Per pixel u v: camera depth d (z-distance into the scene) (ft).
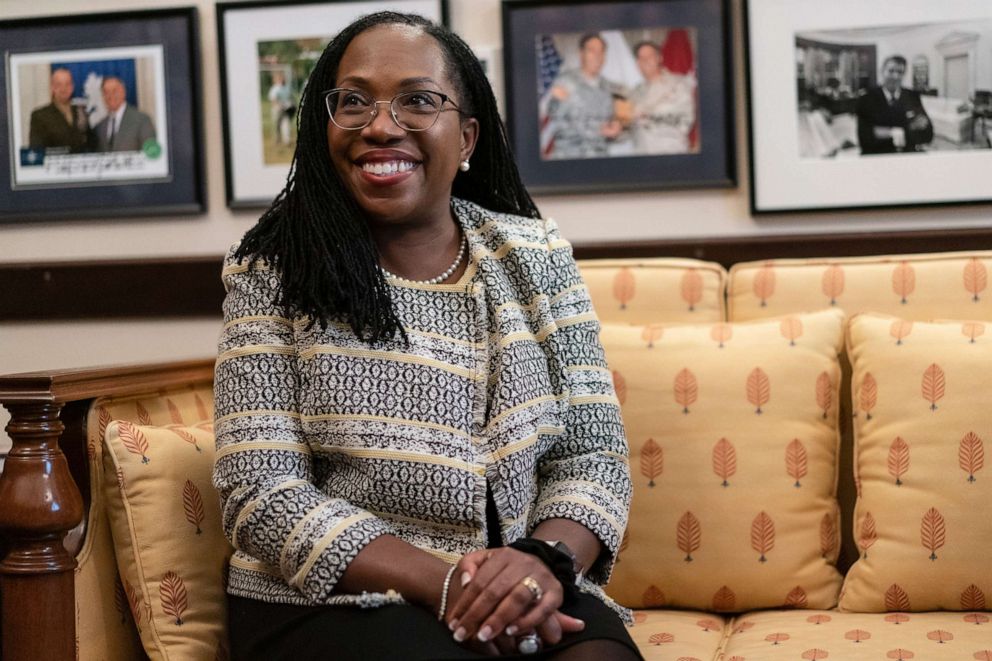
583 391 5.42
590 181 8.35
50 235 8.90
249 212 8.73
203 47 8.73
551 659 4.41
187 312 8.64
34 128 8.83
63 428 4.89
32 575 4.72
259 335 4.97
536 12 8.32
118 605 5.28
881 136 7.95
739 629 5.98
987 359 6.08
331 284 4.88
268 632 4.71
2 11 8.86
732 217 8.23
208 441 5.60
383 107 5.07
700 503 6.27
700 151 8.23
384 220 5.15
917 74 7.88
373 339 4.92
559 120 8.36
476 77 5.55
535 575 4.39
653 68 8.25
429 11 8.39
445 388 4.94
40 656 4.74
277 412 4.90
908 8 7.86
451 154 5.25
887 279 6.86
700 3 8.16
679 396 6.42
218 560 5.38
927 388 6.11
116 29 8.73
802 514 6.26
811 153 8.04
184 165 8.73
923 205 7.91
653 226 8.33
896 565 5.95
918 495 5.98
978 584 5.85
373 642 4.27
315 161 5.17
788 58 8.03
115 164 8.78
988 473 5.90
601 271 7.23
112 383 5.37
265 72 8.59
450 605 4.41
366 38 5.20
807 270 7.02
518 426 4.99
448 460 4.85
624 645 4.50
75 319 8.79
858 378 6.41
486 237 5.53
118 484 5.13
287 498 4.67
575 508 5.02
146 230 8.82
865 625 5.74
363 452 4.83
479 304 5.11
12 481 4.73
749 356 6.47
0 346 8.91
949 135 7.87
